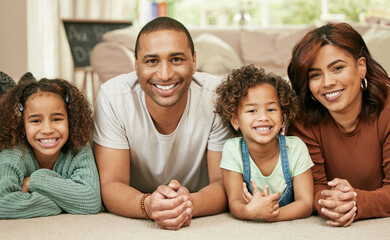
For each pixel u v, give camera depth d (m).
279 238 1.07
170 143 1.46
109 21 4.01
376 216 1.26
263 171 1.38
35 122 1.38
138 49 1.31
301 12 4.87
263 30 3.82
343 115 1.39
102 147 1.45
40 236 1.09
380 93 1.37
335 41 1.32
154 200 1.16
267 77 1.37
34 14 4.16
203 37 3.57
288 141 1.39
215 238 1.07
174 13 4.67
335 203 1.17
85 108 1.46
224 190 1.40
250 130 1.33
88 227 1.18
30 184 1.32
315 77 1.37
